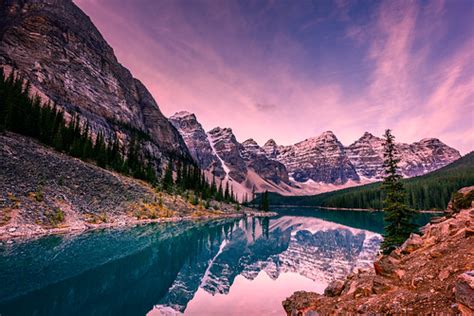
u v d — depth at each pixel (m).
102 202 63.44
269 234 69.50
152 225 65.56
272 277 29.25
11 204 43.22
